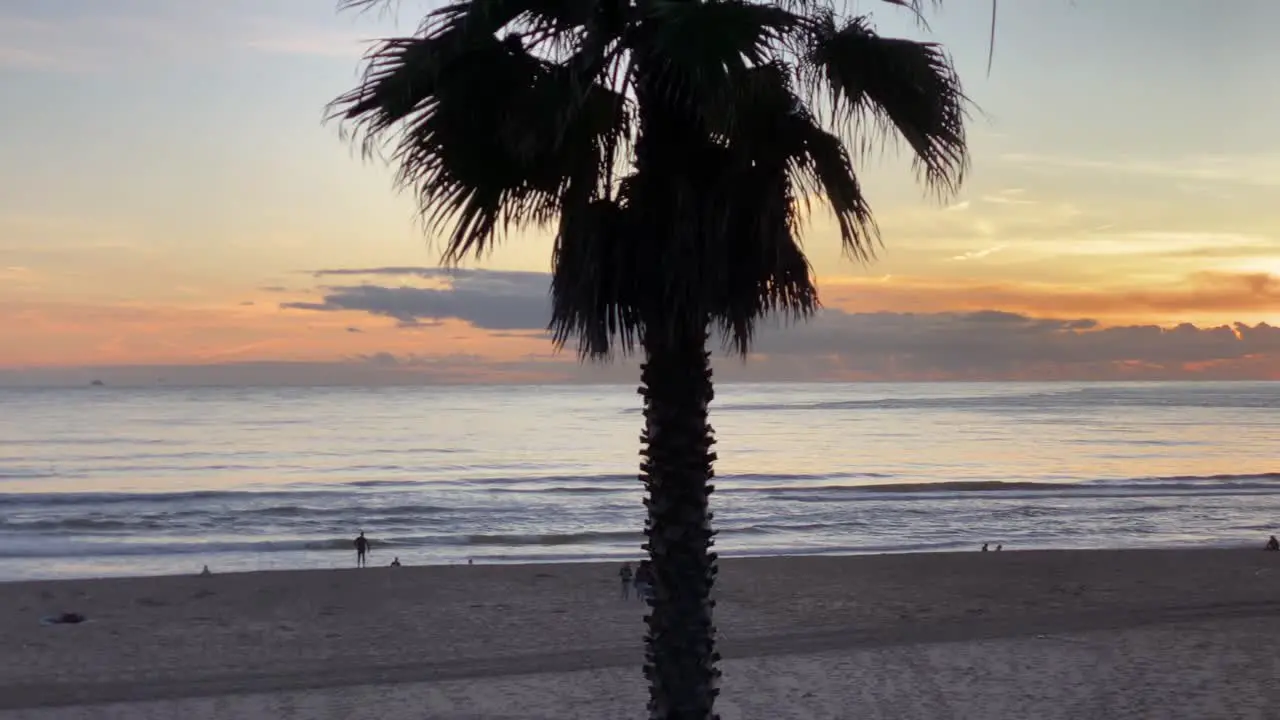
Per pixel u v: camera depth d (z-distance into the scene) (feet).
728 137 20.27
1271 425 556.10
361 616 81.97
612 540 151.33
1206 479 259.19
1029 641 69.10
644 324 21.24
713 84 17.88
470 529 167.02
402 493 221.46
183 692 59.11
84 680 61.87
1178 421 600.80
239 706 55.62
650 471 21.65
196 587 96.02
